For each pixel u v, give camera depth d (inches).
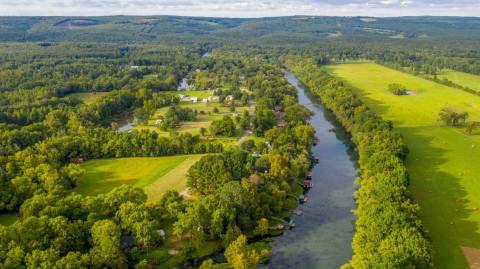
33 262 4311.0
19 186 6299.2
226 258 5226.4
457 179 7362.2
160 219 5713.6
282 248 5561.0
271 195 6363.2
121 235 5201.8
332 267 5172.2
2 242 4571.9
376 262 4274.1
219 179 6353.3
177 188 6948.8
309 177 7682.1
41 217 4948.3
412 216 5172.2
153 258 5132.9
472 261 4972.9
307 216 6363.2
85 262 4485.7
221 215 5506.9
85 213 5447.8
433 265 4591.5
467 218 5979.3
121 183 7234.3
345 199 6889.8
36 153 7726.4
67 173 7081.7
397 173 6284.5
